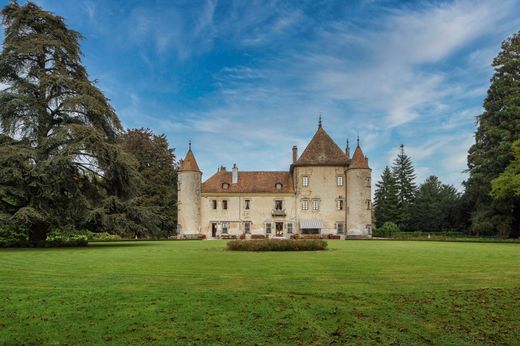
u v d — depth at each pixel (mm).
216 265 16016
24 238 31484
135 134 60812
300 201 57969
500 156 45375
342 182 58094
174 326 7461
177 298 9461
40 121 30688
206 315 8102
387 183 90125
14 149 27516
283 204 57969
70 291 10273
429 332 7215
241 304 8914
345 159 58625
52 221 29062
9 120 29672
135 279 12281
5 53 30328
